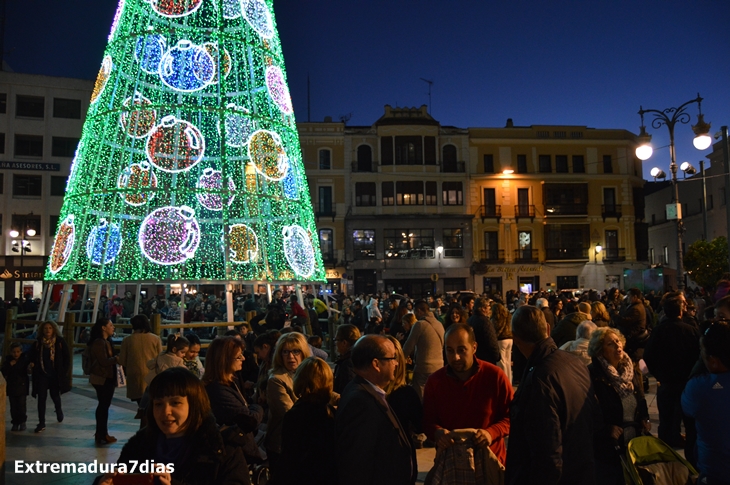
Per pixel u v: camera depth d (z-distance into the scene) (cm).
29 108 4100
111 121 1611
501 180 4456
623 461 424
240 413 444
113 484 297
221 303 2203
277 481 368
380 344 378
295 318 1541
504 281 4384
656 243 5422
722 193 4231
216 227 2084
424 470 659
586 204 4497
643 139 1677
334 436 371
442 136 4434
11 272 3912
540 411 358
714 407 376
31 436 853
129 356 860
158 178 1848
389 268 4272
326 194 4306
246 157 1759
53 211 4081
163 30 1602
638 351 935
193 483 311
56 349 920
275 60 1738
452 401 434
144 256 1634
